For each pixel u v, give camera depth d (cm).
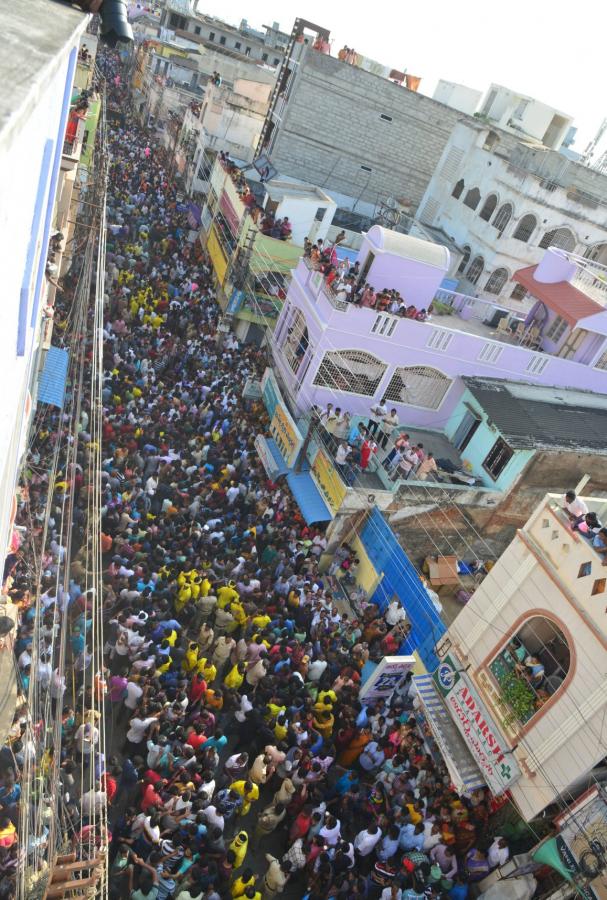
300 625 1590
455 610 2033
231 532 1758
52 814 673
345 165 3791
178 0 8400
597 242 3036
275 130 3712
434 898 1129
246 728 1295
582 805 1157
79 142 1936
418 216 3688
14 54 279
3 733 606
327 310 2142
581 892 1123
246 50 7569
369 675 1564
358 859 1217
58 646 1162
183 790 1081
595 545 1220
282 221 2919
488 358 2334
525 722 1272
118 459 1780
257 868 1169
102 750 836
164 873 977
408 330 2200
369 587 1883
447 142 3625
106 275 2714
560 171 3038
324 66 3450
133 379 2170
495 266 3064
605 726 1129
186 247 3541
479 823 1342
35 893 638
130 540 1551
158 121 5406
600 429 2245
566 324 2522
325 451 2009
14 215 323
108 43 738
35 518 1370
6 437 501
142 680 1248
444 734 1402
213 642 1495
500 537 2208
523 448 2012
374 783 1333
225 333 2828
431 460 1994
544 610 1282
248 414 2342
